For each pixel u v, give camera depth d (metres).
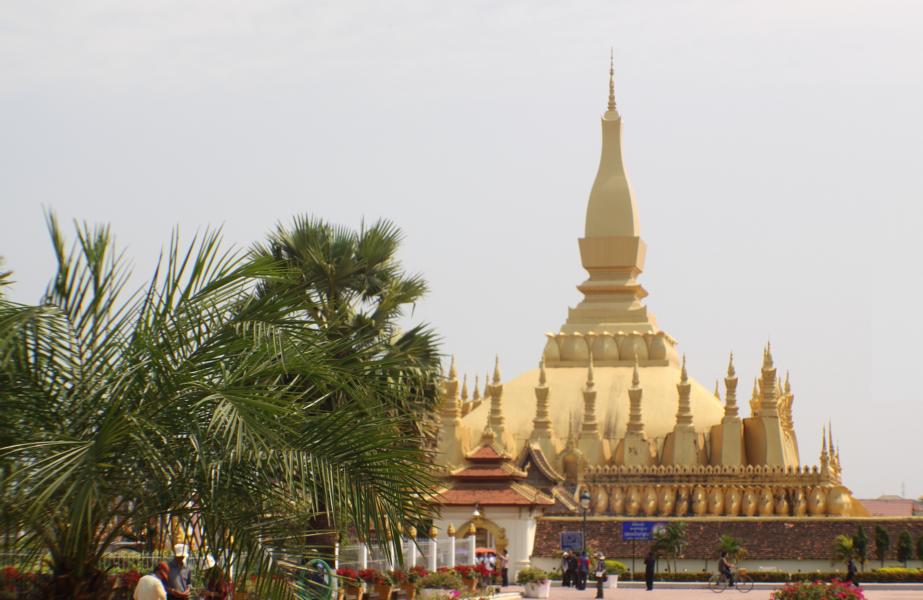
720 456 81.62
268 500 19.47
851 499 79.31
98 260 19.98
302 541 19.53
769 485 78.56
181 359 19.33
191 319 19.34
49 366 19.41
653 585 65.44
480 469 66.44
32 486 18.34
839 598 39.94
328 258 35.72
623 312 95.50
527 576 55.06
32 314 18.64
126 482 19.06
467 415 90.25
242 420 18.23
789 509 78.25
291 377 24.64
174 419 18.95
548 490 76.31
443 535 65.19
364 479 19.22
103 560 21.77
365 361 21.67
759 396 85.62
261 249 35.16
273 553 19.19
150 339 19.09
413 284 36.69
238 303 20.25
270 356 19.22
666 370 91.56
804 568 69.19
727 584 64.62
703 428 86.06
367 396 21.08
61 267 19.88
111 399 19.14
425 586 43.56
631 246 96.81
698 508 78.38
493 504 64.94
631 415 82.38
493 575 56.91
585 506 63.31
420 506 20.09
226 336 19.52
